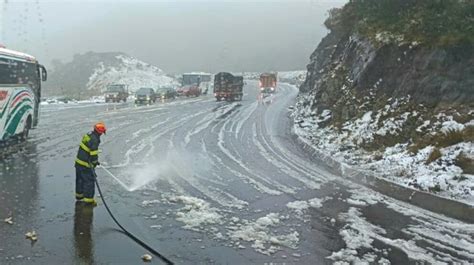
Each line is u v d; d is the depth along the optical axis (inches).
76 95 2186.3
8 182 406.0
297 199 380.2
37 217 310.3
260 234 289.3
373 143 570.6
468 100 519.5
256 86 3292.3
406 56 637.9
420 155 463.5
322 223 316.5
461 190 378.3
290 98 1969.7
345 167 504.4
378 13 800.3
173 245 266.8
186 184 422.6
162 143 677.9
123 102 1754.4
